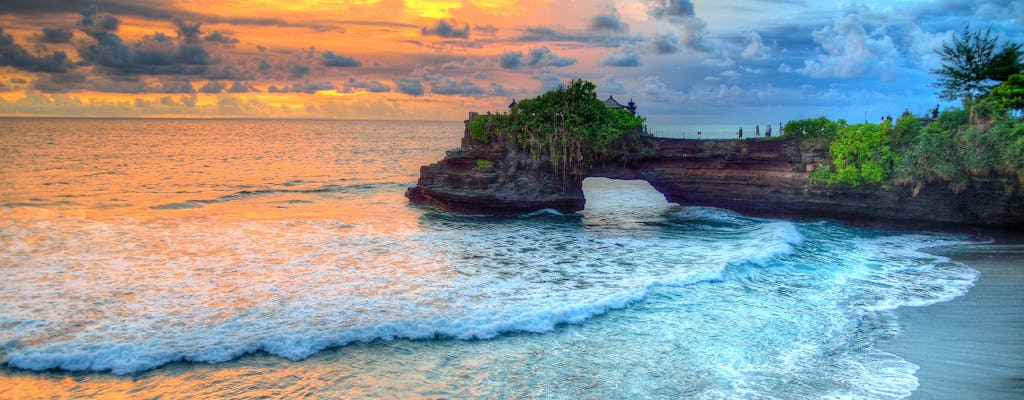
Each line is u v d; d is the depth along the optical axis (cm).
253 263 2978
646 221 4716
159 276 2700
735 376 1761
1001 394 1609
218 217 4447
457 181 5103
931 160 4178
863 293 2592
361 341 1992
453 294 2498
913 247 3659
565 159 4994
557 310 2238
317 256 3173
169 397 1630
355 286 2595
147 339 1956
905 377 1731
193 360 1831
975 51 5231
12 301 2308
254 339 1959
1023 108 4503
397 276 2786
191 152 12594
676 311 2344
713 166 5106
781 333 2108
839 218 4616
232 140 18412
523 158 5009
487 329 2083
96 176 7450
